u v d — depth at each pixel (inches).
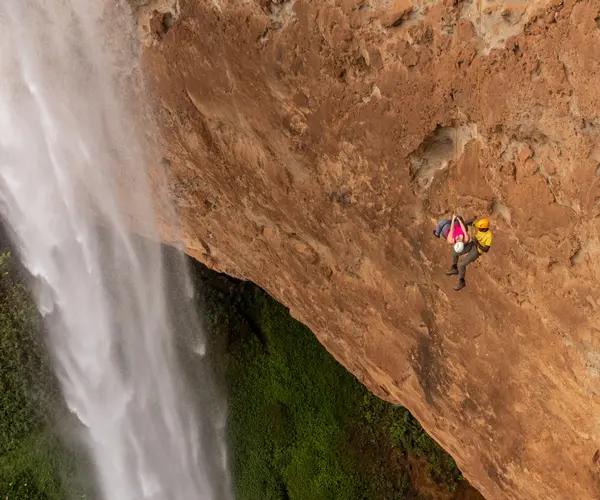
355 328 382.0
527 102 200.5
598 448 255.4
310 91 255.6
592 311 221.6
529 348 259.4
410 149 242.7
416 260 283.6
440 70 217.3
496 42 201.0
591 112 186.2
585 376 240.1
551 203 213.6
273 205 335.9
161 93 318.7
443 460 512.4
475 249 226.2
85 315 513.3
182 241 455.8
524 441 291.6
